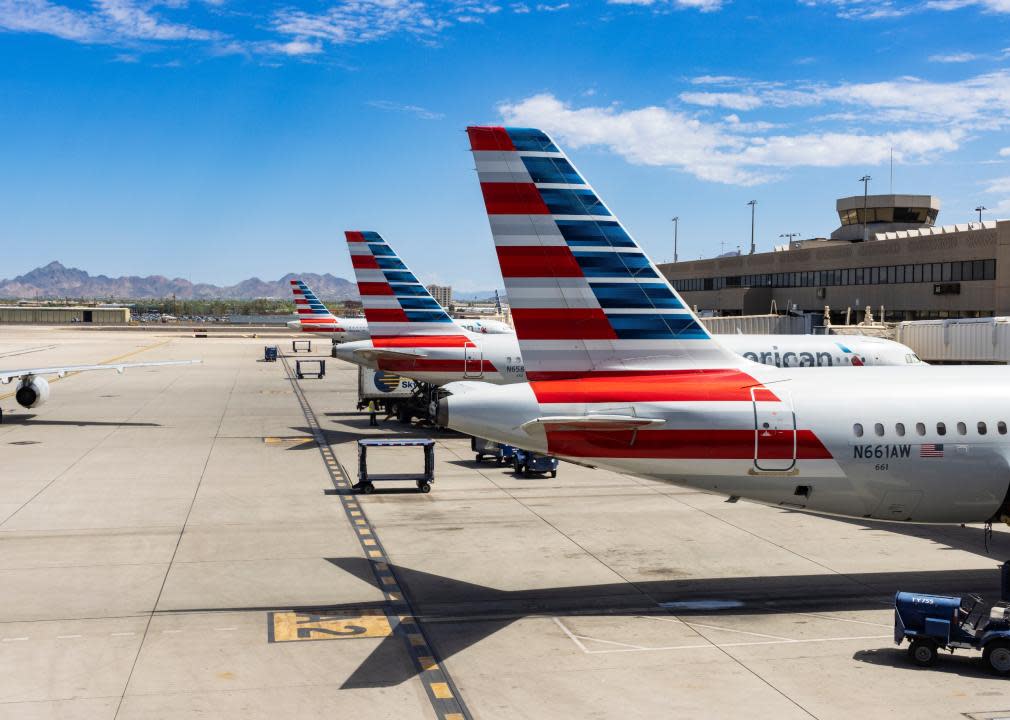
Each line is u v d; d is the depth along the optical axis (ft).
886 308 265.34
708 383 66.54
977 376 70.64
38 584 70.08
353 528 89.40
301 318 401.49
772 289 324.39
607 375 66.64
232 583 70.69
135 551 80.18
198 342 541.75
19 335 624.18
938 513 68.08
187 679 51.70
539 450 65.10
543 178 65.87
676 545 83.35
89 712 47.06
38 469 121.70
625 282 66.59
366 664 54.24
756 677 52.42
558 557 79.10
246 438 153.58
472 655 55.83
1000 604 55.01
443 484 113.39
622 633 59.93
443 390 69.67
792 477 65.77
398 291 155.33
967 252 231.09
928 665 54.24
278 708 47.85
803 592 69.21
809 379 68.69
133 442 147.33
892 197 349.00
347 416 189.06
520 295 66.33
